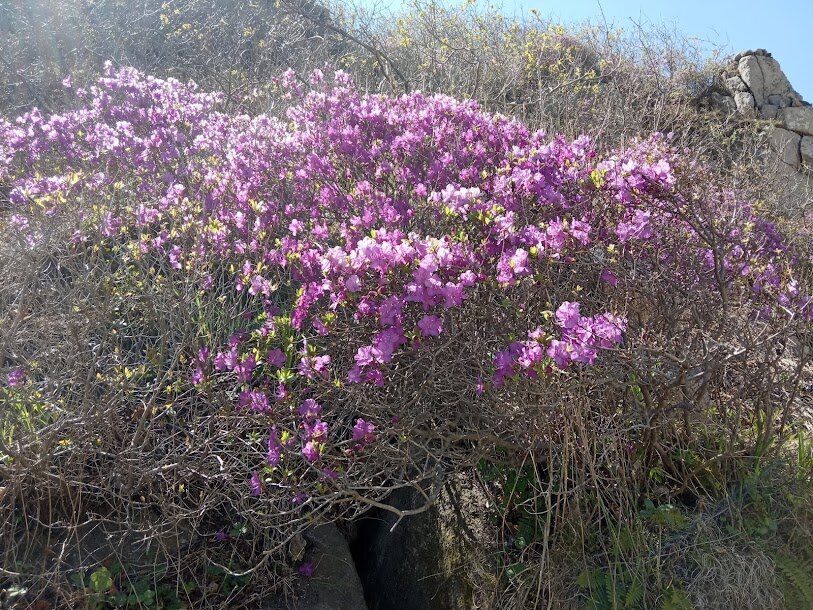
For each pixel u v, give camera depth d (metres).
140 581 2.45
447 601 2.60
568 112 5.59
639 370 2.31
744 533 2.39
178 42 7.13
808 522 2.39
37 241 2.63
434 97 3.92
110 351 2.75
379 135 3.62
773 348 2.81
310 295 2.36
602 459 2.39
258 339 2.47
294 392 2.39
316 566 2.71
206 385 2.35
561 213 2.64
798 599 2.26
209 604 2.43
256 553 2.61
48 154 3.96
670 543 2.38
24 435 2.40
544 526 2.31
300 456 2.42
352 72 6.66
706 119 7.15
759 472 2.51
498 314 2.38
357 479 2.59
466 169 3.12
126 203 3.32
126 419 2.72
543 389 2.20
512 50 6.71
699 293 2.54
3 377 2.45
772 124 6.97
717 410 2.72
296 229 2.91
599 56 7.76
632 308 2.61
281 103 5.43
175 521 2.44
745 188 4.36
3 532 2.35
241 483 2.55
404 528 2.94
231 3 7.61
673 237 2.61
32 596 2.30
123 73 4.91
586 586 2.33
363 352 2.12
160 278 2.73
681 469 2.62
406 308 2.25
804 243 3.55
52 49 6.82
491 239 2.40
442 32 7.11
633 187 2.48
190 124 4.38
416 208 2.97
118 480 2.52
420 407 2.42
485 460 2.78
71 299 2.56
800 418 2.81
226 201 3.26
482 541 2.64
